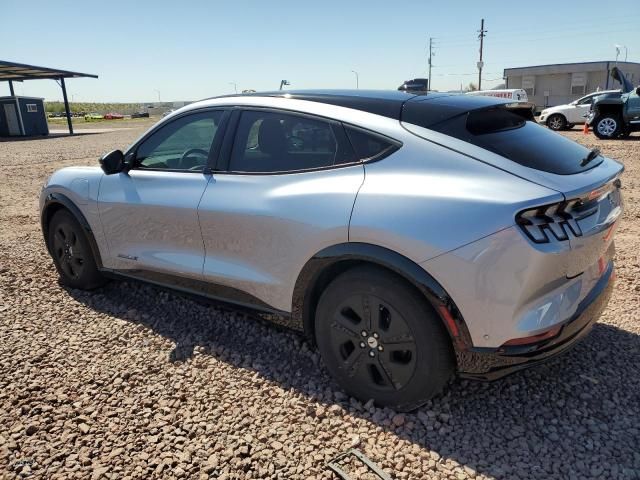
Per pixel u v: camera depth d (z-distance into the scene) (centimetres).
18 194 1015
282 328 324
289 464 241
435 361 254
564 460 240
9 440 259
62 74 3275
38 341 362
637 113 1617
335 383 306
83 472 238
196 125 359
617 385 297
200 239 342
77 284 448
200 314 400
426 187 253
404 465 240
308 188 289
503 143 265
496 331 239
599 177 263
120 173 396
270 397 294
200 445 255
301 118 308
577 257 246
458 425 266
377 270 262
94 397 296
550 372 311
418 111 283
